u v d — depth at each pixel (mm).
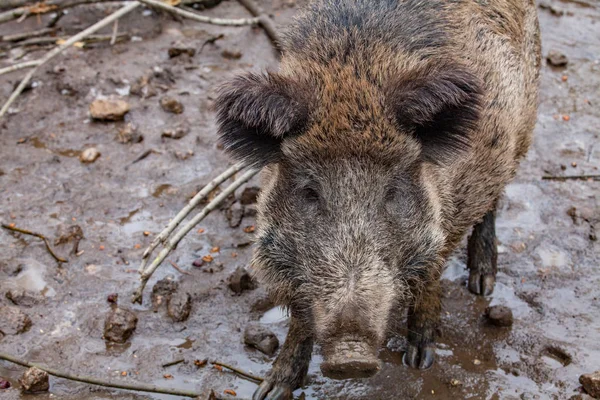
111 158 2578
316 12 1912
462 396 1958
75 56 2914
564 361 2033
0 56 2908
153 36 3086
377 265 1658
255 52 3057
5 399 1938
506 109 1992
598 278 2234
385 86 1738
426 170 1791
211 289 2201
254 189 2441
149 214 2412
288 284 1769
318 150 1706
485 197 1985
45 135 2648
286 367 1958
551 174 2559
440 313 2119
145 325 2111
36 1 3010
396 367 2020
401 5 1896
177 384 1986
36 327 2094
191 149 2619
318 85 1756
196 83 2877
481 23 2033
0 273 2217
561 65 2990
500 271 2262
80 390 1964
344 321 1618
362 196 1679
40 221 2365
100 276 2225
